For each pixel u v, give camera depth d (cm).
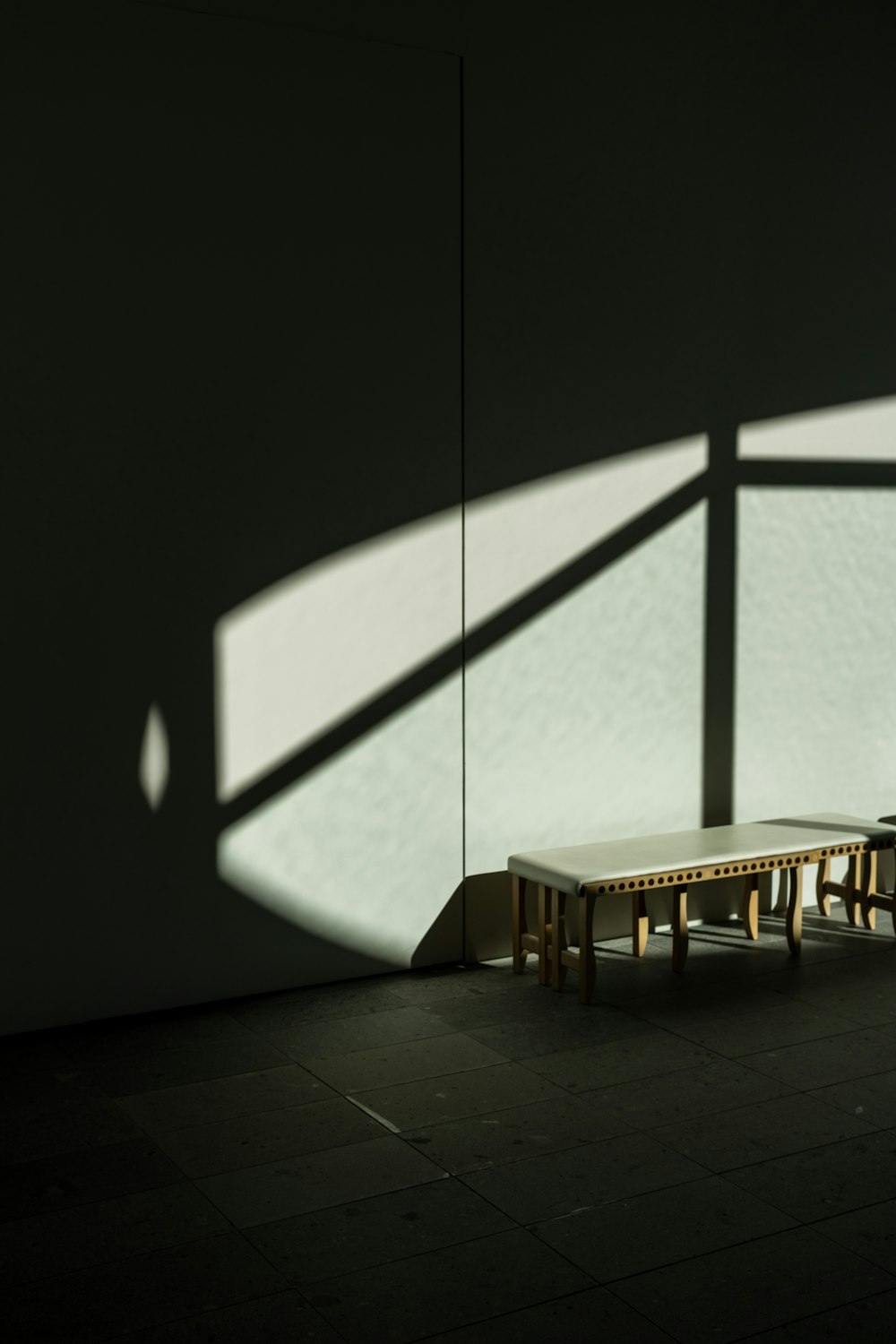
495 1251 298
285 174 450
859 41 560
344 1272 290
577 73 498
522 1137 356
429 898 498
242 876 463
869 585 585
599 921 536
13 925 429
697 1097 381
